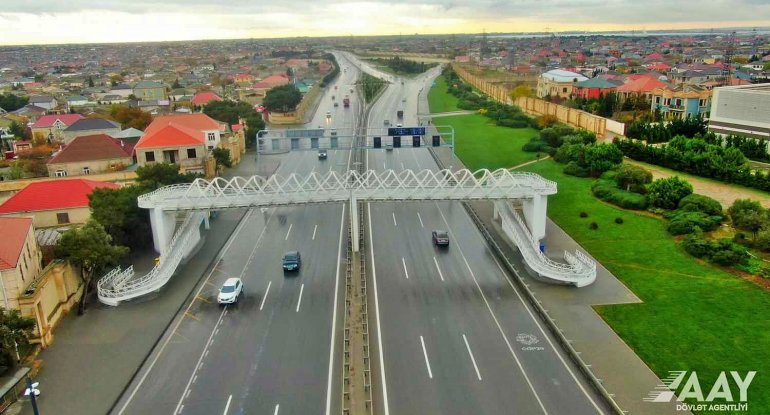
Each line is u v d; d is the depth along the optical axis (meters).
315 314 44.75
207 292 49.22
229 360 38.31
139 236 58.81
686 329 40.72
